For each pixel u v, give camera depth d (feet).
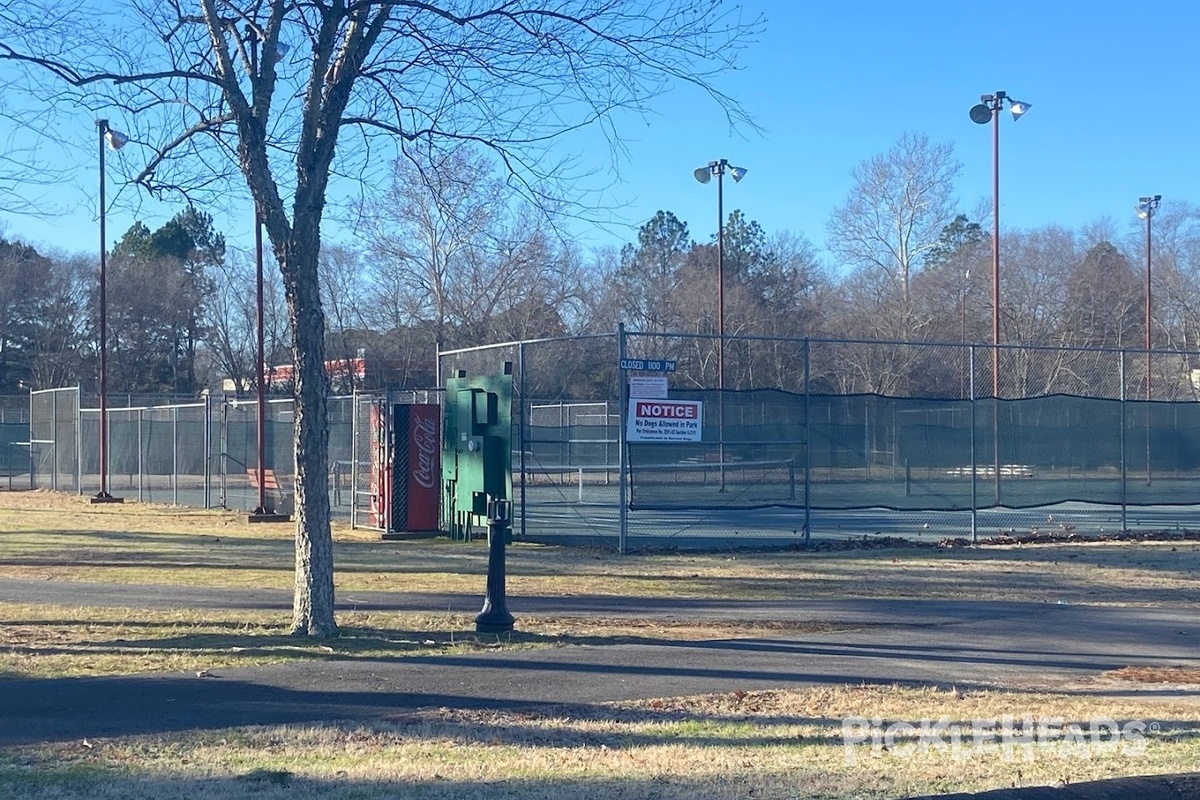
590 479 122.31
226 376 204.03
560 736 26.43
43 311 194.80
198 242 152.46
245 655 34.91
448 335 141.28
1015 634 41.52
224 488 100.73
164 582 51.80
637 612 45.01
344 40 39.17
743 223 244.42
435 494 74.84
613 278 176.76
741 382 139.74
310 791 21.39
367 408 90.94
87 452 127.44
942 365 147.54
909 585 53.47
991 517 86.58
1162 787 21.24
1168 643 40.09
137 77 37.99
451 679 32.24
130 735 25.86
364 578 53.52
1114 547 70.18
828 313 190.19
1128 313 173.99
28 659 34.09
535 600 47.55
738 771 23.30
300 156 38.04
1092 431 79.46
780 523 82.53
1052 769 23.58
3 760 23.63
